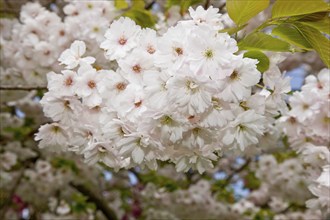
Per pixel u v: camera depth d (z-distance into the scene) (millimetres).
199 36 1715
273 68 2158
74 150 2215
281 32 2109
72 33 3236
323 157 2645
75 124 2100
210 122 1834
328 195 2484
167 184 6293
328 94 2635
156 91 1779
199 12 1967
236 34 2062
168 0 3275
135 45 1969
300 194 5715
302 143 3031
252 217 6379
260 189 7492
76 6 3273
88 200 6312
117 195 7594
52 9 4859
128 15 3010
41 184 6324
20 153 6199
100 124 2002
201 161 2074
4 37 4215
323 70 2697
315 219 5730
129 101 1869
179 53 1776
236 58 1737
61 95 2043
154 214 6465
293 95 2748
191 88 1716
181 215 6426
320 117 2699
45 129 2234
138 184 7668
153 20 3023
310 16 1990
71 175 6176
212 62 1719
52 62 3381
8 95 4469
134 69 1896
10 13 4465
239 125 1953
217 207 6316
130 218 8242
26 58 3574
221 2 3250
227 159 7344
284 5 1936
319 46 2121
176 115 1782
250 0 1938
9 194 6754
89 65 2012
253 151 3104
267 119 2158
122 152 1923
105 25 3023
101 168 6320
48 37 3486
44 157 6465
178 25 1839
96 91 1999
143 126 1838
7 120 5965
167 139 1866
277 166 5773
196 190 6309
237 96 1778
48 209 6980
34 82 3672
